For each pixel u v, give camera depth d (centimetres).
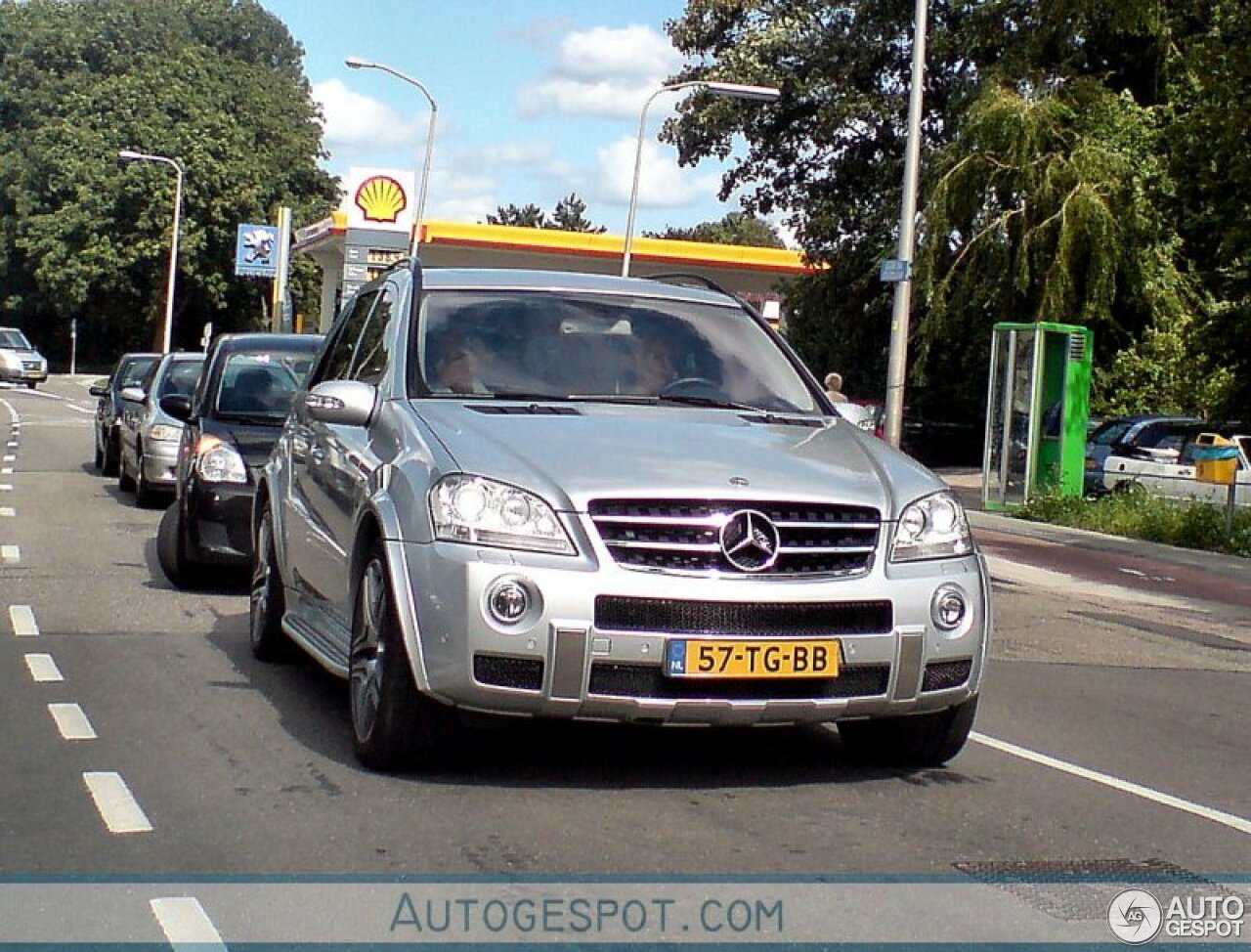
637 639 562
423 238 5531
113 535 1547
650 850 538
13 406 4500
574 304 749
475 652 563
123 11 8388
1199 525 2170
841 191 4047
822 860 535
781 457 619
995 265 3020
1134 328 3238
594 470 584
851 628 584
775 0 4038
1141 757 743
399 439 645
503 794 605
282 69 9469
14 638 955
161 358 2169
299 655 889
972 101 3148
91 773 633
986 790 647
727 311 784
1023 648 1134
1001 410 2608
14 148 7894
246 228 6103
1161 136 2544
